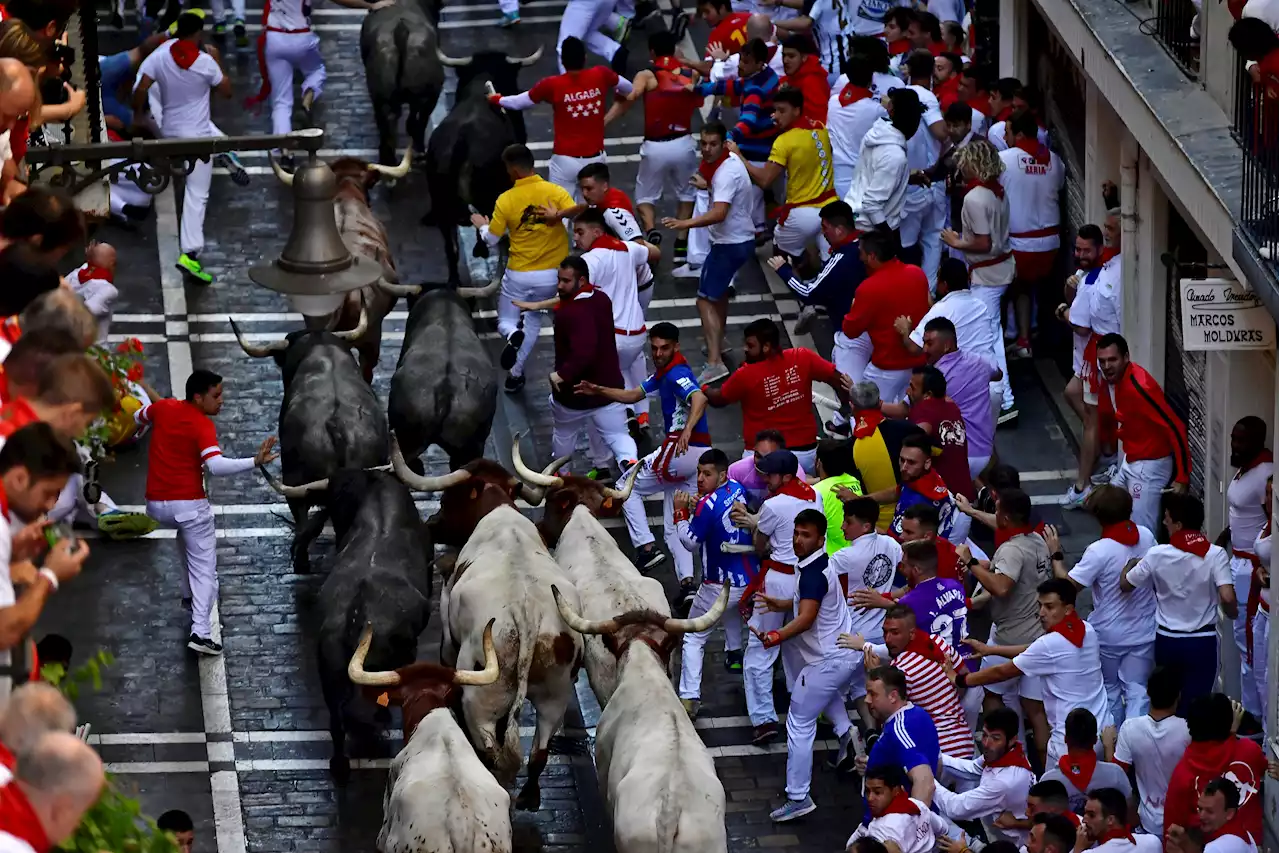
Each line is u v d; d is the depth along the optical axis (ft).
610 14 107.96
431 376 73.20
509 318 85.61
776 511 64.44
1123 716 64.85
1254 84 58.08
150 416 69.21
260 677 70.74
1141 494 71.20
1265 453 63.93
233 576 75.92
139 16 117.60
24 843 25.53
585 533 64.03
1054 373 86.79
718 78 96.17
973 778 58.44
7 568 30.01
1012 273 82.74
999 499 64.34
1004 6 94.53
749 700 66.39
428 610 63.93
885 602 62.39
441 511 67.21
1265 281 56.18
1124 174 76.74
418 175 103.04
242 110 109.09
